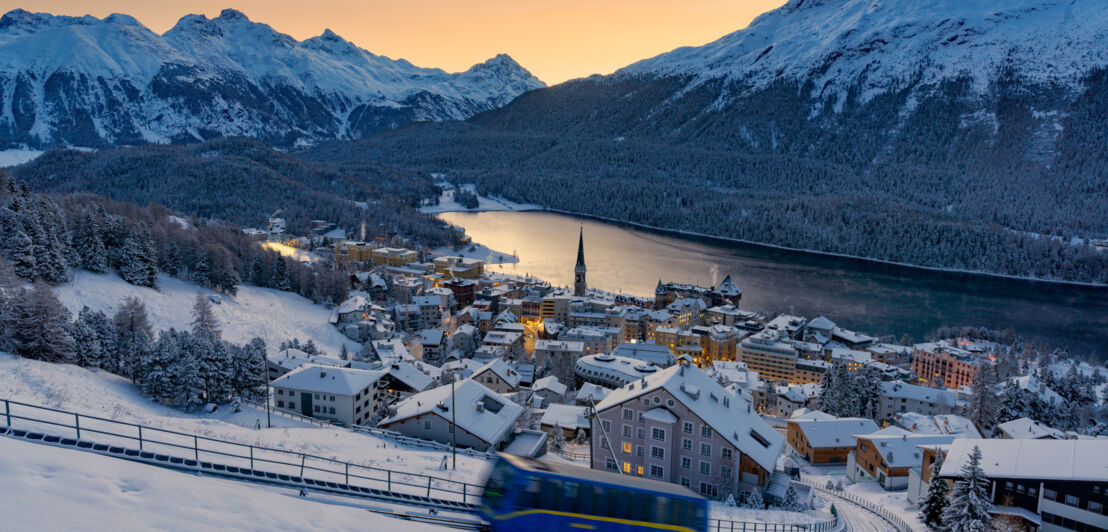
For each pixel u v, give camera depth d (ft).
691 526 85.87
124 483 55.62
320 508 64.75
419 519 83.61
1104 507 174.29
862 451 292.81
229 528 53.01
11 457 53.78
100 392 238.48
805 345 619.26
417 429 236.43
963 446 210.59
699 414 220.64
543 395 411.34
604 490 86.33
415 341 645.51
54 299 273.54
